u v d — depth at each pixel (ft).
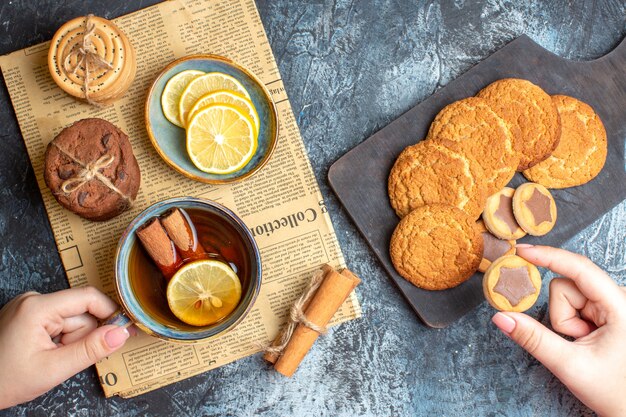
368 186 2.09
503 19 2.20
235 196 2.07
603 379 1.87
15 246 2.07
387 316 2.12
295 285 2.06
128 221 2.05
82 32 1.96
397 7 2.19
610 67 2.16
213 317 1.91
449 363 2.14
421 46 2.19
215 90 1.98
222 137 1.97
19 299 1.90
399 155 2.08
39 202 2.08
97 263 2.04
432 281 2.04
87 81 1.95
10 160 2.08
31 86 2.06
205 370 2.05
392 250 2.04
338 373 2.12
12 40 2.10
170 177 2.06
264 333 2.06
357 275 2.12
